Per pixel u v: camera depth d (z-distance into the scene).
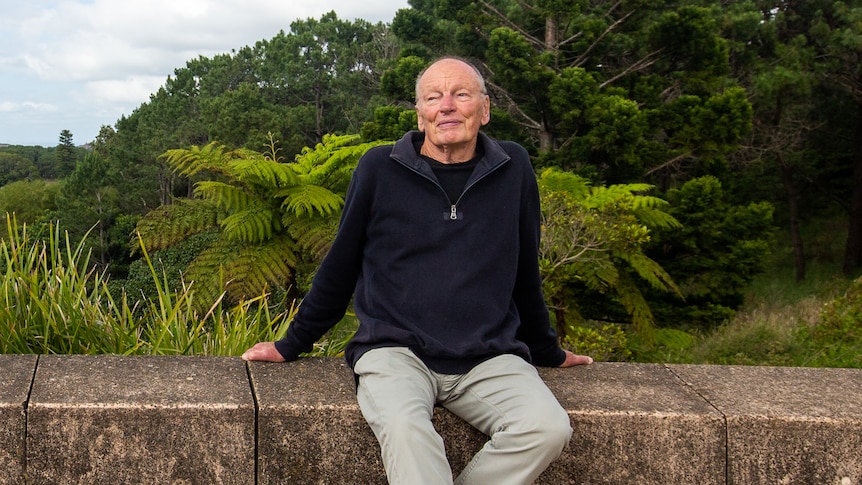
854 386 2.68
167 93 59.78
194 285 6.04
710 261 12.42
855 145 20.77
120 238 30.30
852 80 19.25
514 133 16.30
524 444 2.06
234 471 2.25
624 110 13.91
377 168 2.31
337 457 2.28
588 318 11.43
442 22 20.05
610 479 2.35
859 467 2.36
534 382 2.19
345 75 46.88
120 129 51.84
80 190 37.41
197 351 3.42
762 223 12.41
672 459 2.35
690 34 15.35
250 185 6.38
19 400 2.19
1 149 94.50
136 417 2.20
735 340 9.54
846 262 20.42
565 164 15.05
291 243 6.34
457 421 2.31
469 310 2.24
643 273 8.75
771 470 2.36
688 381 2.68
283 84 48.09
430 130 2.32
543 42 17.56
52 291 3.31
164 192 40.97
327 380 2.49
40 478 2.19
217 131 37.34
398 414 2.05
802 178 21.73
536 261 2.44
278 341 2.67
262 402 2.27
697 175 16.12
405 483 1.99
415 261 2.28
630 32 16.59
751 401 2.47
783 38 20.80
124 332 3.36
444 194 2.28
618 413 2.33
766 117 19.94
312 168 6.79
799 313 13.45
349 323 5.23
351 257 2.41
